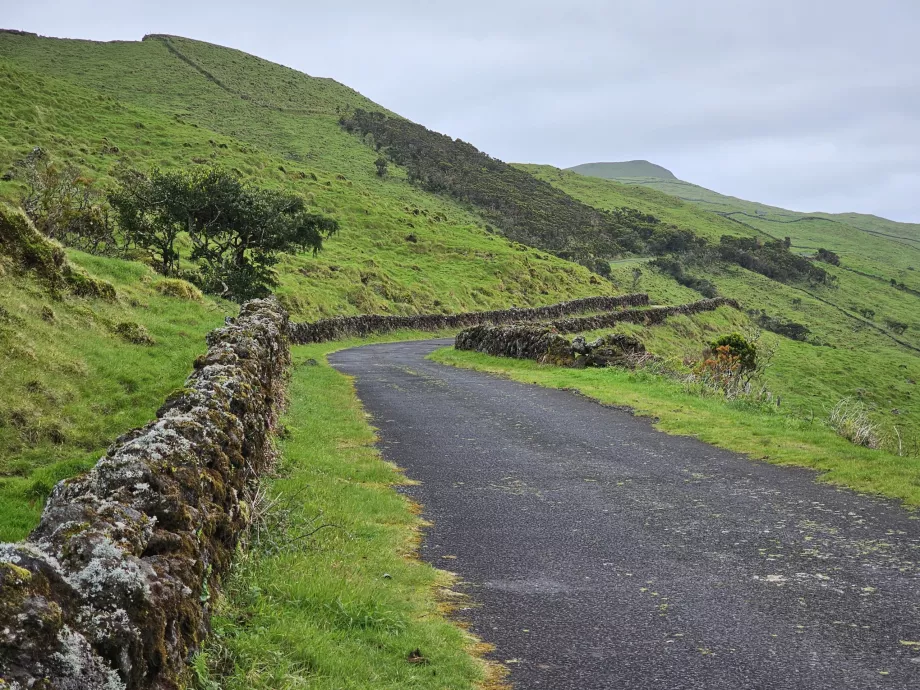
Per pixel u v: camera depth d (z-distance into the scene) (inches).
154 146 3437.5
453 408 717.9
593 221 6378.0
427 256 3408.0
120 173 2522.1
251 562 251.9
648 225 6884.8
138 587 134.4
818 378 2182.6
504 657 212.7
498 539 331.0
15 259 703.7
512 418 658.2
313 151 5423.2
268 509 318.7
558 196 7096.5
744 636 223.0
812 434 549.6
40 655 108.6
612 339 1083.3
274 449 441.7
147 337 730.8
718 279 5802.2
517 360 1143.6
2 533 311.1
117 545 141.1
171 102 5984.3
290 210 1777.8
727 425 593.9
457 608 251.1
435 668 200.8
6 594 108.7
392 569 284.0
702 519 354.3
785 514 356.8
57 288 726.5
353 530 328.8
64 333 639.1
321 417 640.4
